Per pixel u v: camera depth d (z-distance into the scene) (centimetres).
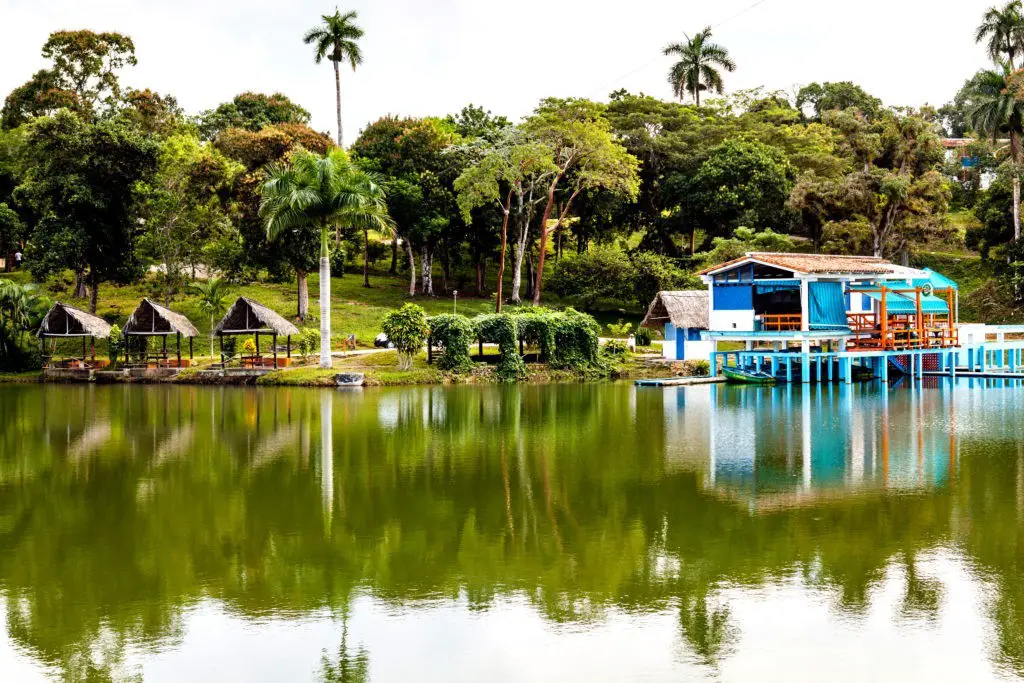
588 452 2889
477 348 6738
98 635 1413
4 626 1451
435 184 7712
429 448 2989
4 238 7931
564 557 1758
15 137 8025
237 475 2567
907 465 2633
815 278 5072
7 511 2162
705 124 9244
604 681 1242
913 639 1365
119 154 6756
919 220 7850
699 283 7588
